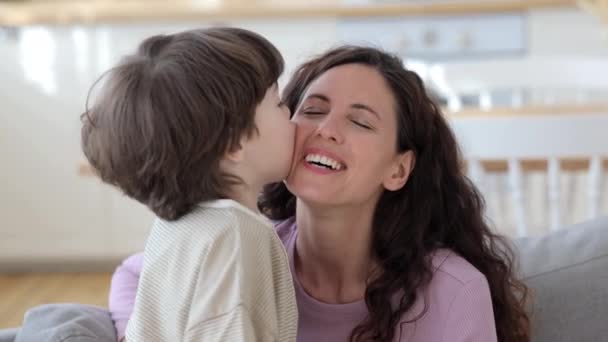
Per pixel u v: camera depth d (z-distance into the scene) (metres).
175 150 1.19
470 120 1.91
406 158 1.44
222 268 1.17
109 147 1.23
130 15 3.91
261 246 1.21
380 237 1.44
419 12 3.92
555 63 2.84
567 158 1.98
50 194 4.09
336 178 1.35
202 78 1.20
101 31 3.96
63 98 4.01
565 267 1.51
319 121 1.37
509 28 3.93
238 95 1.21
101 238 4.11
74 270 4.11
